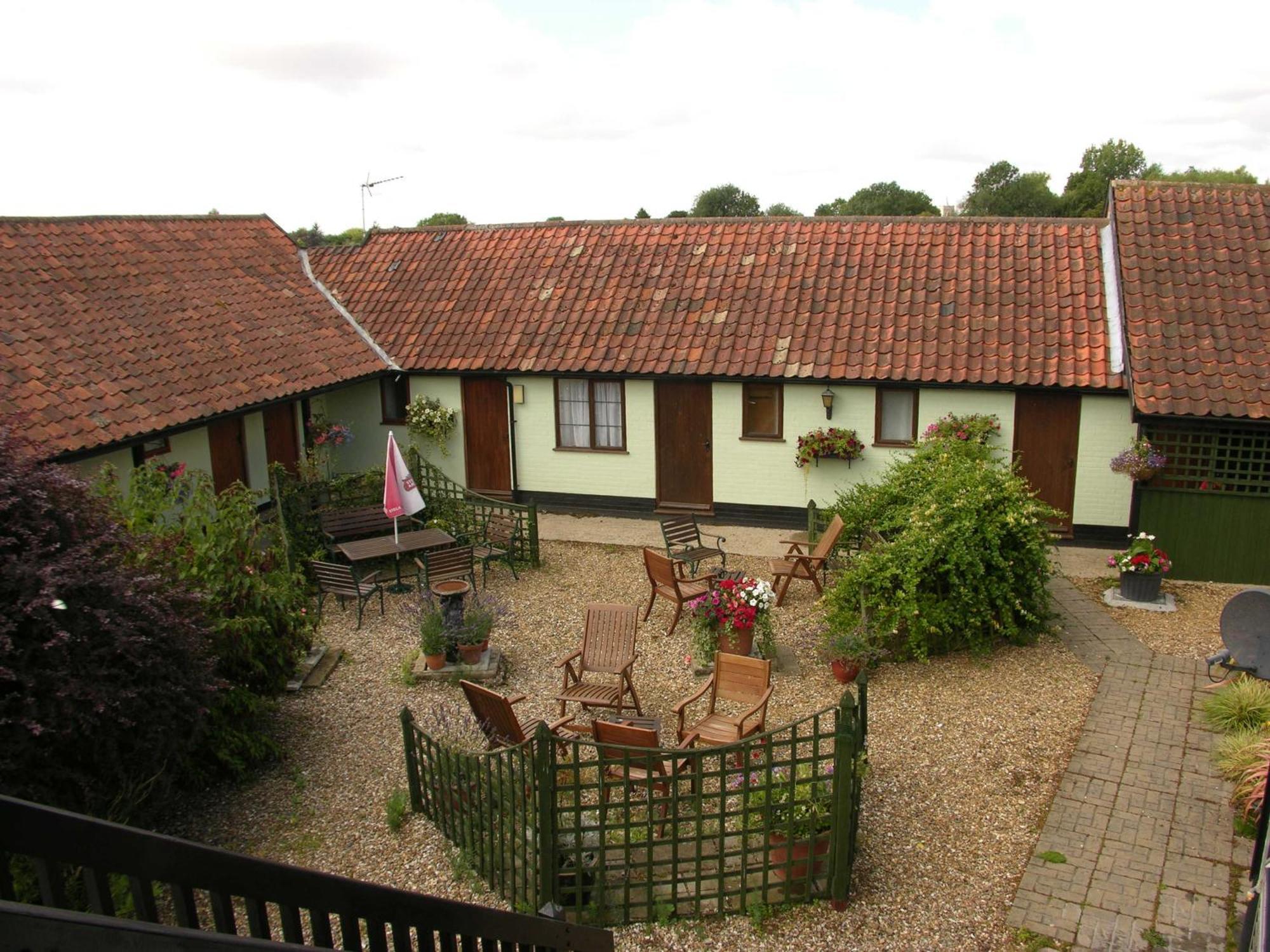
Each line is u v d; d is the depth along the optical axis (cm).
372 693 1121
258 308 1738
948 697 1073
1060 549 1543
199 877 219
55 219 1573
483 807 775
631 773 866
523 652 1229
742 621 1121
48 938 166
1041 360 1510
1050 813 852
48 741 701
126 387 1325
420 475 1697
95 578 714
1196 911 724
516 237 2027
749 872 737
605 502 1800
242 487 1178
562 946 408
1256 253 1536
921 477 1322
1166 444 1431
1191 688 1084
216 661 852
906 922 723
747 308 1720
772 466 1681
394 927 291
